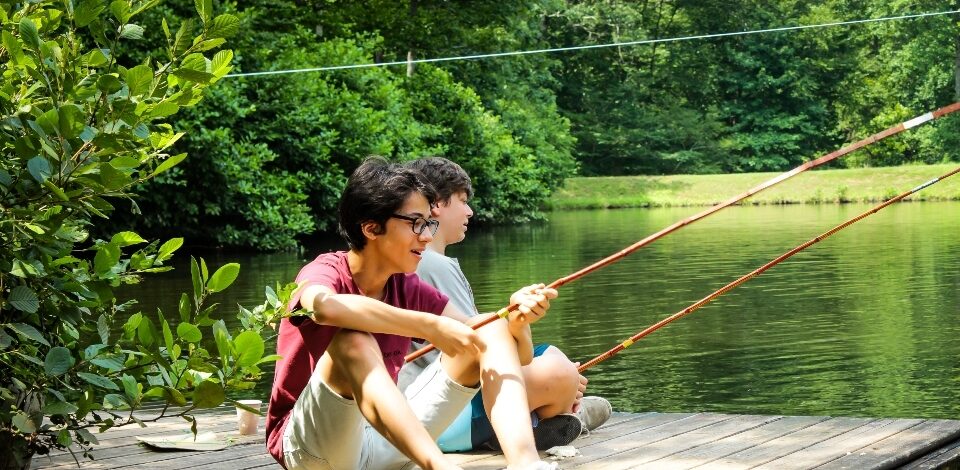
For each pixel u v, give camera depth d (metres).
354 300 2.61
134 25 2.93
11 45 2.77
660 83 45.62
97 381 2.73
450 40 28.20
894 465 3.44
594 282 11.43
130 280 2.98
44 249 2.79
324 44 19.67
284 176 16.92
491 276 12.11
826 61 44.84
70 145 2.72
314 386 2.64
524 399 2.69
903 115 43.41
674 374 6.56
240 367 2.70
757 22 45.12
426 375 2.88
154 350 2.79
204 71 2.81
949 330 7.86
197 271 2.76
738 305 9.48
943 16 43.53
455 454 3.54
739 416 4.19
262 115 17.22
